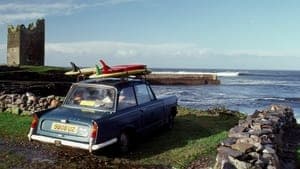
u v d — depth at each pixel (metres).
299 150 9.67
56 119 8.52
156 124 10.62
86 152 9.00
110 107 8.90
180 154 9.08
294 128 13.38
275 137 8.73
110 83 9.38
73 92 9.53
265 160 6.86
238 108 40.34
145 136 10.05
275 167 6.85
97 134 8.04
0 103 14.53
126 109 9.23
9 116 13.48
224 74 169.50
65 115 8.58
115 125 8.57
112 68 11.05
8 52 69.88
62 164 8.18
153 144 10.05
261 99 53.31
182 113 15.18
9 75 36.66
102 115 8.54
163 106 11.10
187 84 89.81
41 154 8.91
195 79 90.38
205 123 13.19
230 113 15.30
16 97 14.36
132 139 9.40
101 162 8.43
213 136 10.97
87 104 9.16
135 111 9.46
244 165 6.54
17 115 13.77
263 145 7.43
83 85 9.48
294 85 96.38
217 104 43.22
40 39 71.12
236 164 6.57
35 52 70.44
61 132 8.41
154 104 10.55
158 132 11.37
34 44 70.31
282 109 13.65
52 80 40.97
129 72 11.05
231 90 73.75
